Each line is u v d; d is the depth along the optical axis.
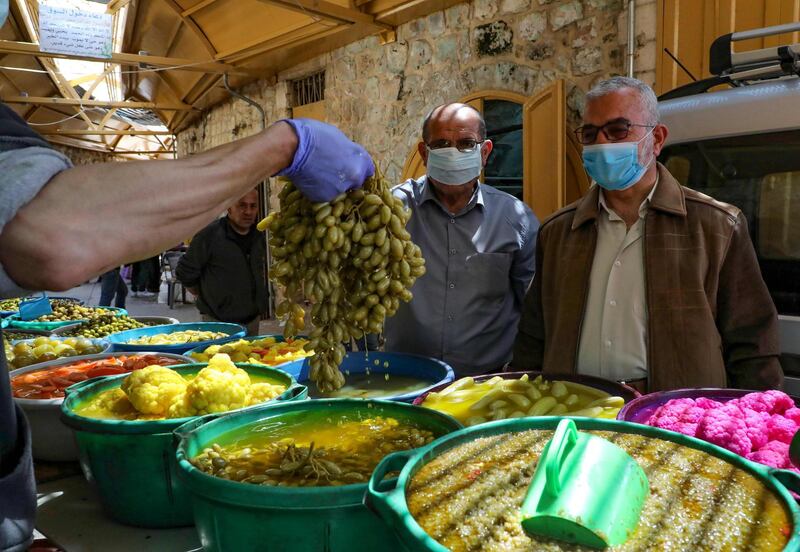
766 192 2.31
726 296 2.05
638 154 2.05
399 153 6.91
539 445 1.07
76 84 11.83
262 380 1.98
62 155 0.92
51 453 1.87
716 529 0.80
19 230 0.82
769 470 0.93
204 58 9.09
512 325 3.03
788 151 2.24
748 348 2.02
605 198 2.23
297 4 5.92
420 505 0.87
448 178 2.72
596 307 2.22
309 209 1.32
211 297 4.46
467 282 2.87
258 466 1.23
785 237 2.26
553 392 1.75
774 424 1.24
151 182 0.94
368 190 1.35
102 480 1.46
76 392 1.72
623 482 0.83
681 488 0.91
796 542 0.71
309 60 8.22
